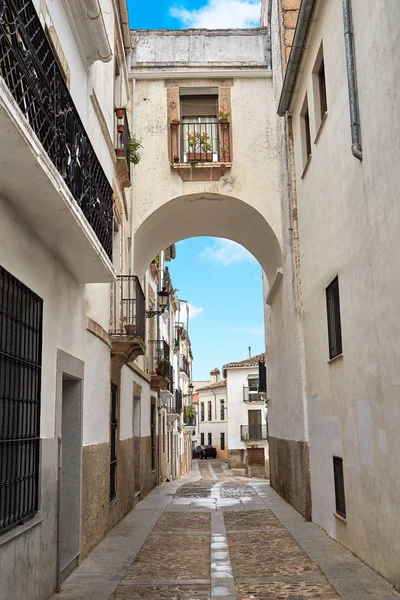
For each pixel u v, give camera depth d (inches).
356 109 274.2
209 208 555.8
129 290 448.5
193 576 255.6
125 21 470.6
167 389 807.1
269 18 550.0
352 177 288.8
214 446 2380.7
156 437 729.6
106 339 358.9
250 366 1790.1
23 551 191.0
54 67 202.7
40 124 185.6
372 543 260.8
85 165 249.6
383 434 244.2
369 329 262.8
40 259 225.1
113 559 285.6
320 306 370.3
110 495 374.6
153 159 530.3
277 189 523.2
